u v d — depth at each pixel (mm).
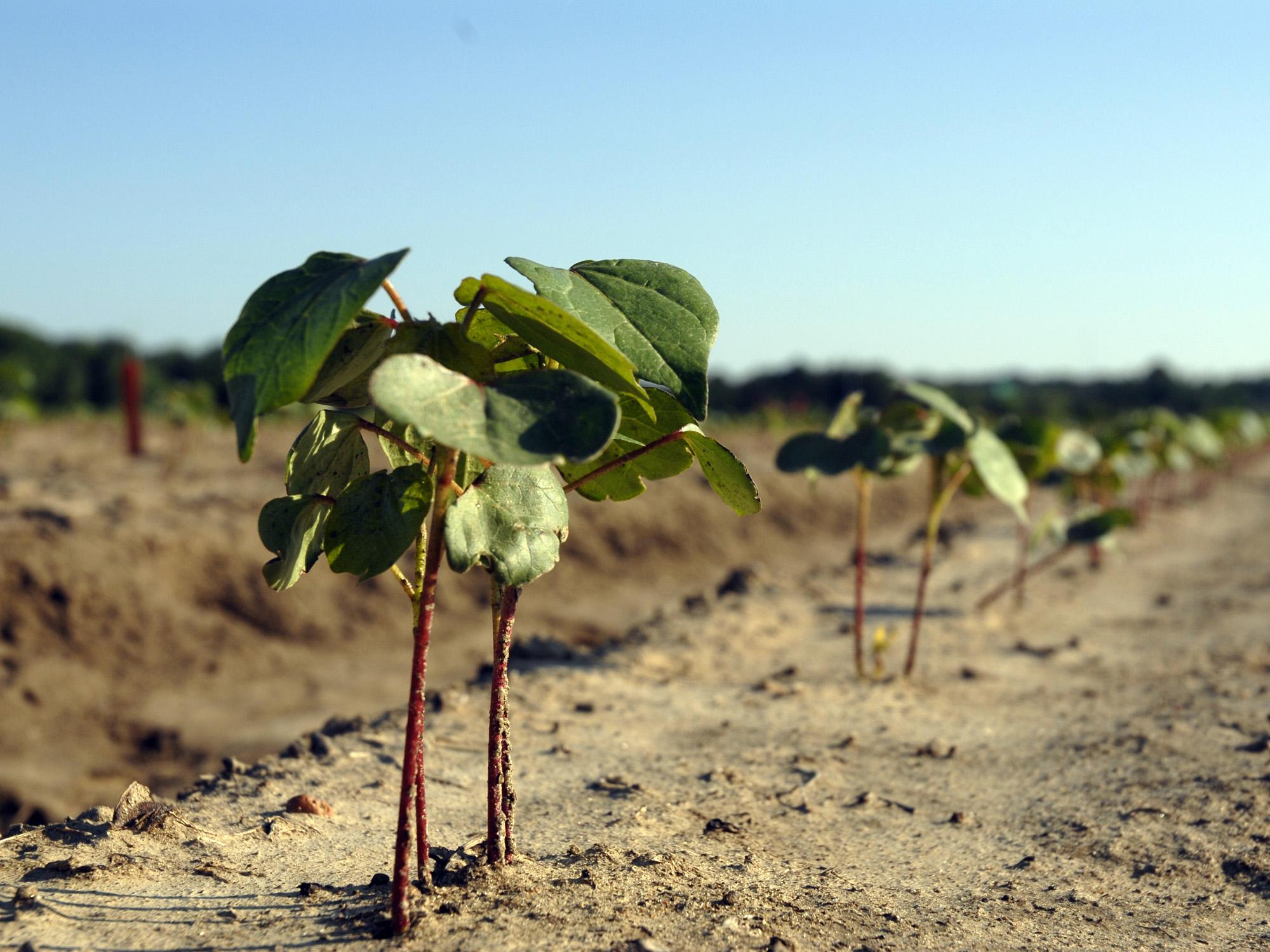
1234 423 20594
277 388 1724
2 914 2279
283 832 3033
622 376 1950
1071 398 54031
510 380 1908
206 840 2910
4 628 6785
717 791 3734
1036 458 7227
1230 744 4395
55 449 16531
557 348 2027
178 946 2182
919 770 4133
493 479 2184
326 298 1794
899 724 4809
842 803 3715
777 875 2953
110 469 13492
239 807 3266
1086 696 5402
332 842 2996
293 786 3516
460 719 4480
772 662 6195
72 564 7434
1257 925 2795
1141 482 17359
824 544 14320
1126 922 2787
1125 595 8789
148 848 2795
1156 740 4469
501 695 2631
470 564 2031
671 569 11680
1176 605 8211
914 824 3547
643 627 7367
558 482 2334
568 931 2311
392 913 2260
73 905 2365
